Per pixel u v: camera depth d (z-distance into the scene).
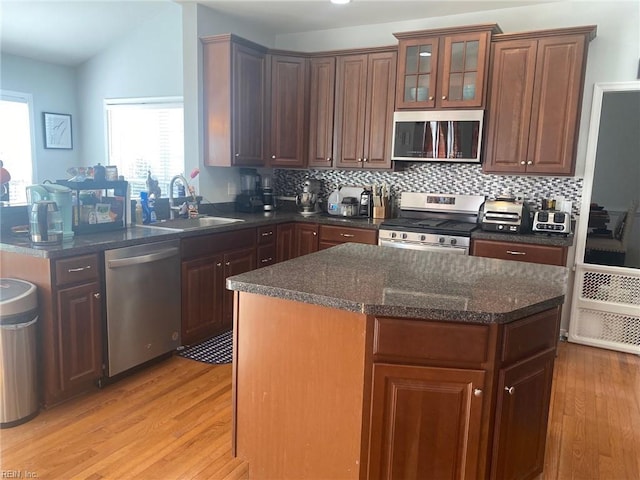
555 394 2.95
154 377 3.00
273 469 1.95
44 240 2.55
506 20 3.94
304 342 1.80
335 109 4.41
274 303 1.85
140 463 2.14
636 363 3.47
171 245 3.17
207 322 3.57
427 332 1.61
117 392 2.79
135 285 2.92
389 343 1.63
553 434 2.49
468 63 3.73
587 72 3.66
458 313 1.57
